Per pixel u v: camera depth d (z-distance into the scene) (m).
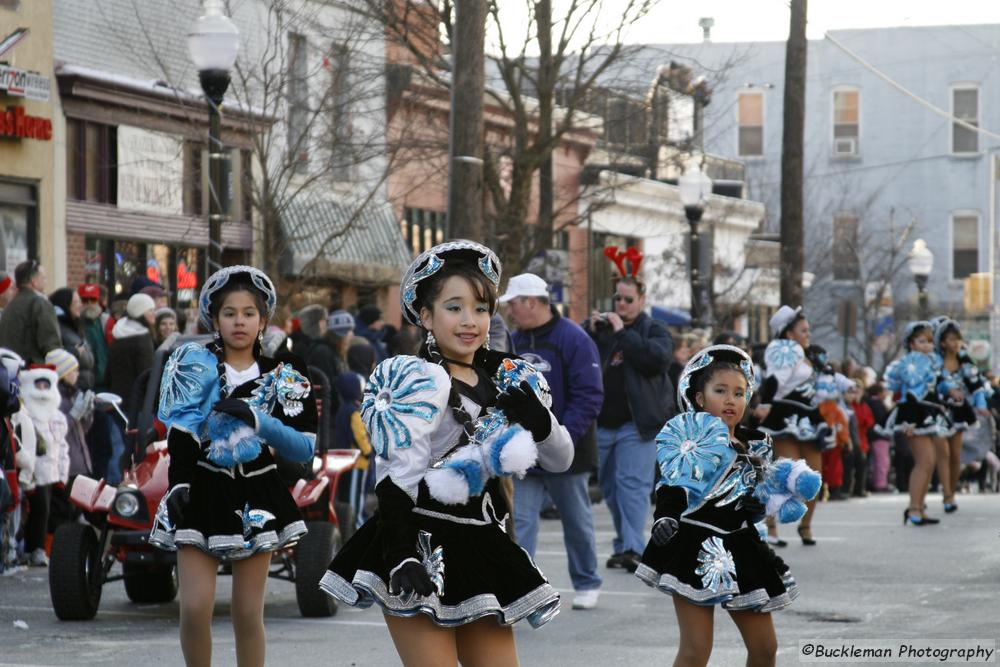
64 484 15.70
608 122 28.64
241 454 7.94
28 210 24.33
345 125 26.98
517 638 11.05
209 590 7.99
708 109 61.19
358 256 30.53
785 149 31.70
